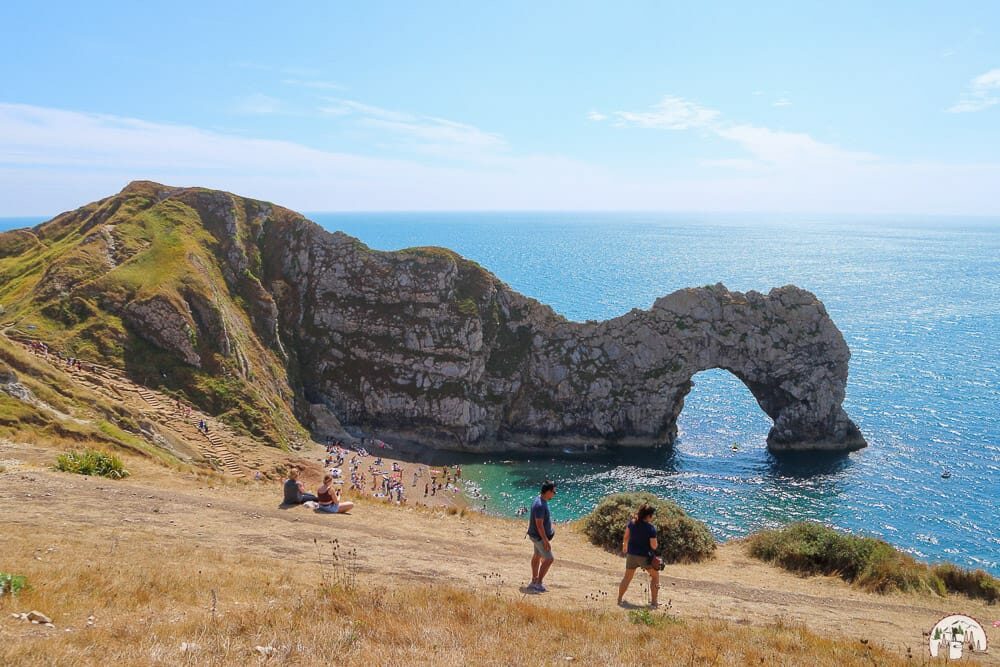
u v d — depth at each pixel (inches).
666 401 3964.1
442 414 3892.7
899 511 2859.3
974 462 3444.9
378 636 491.5
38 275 3634.4
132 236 3799.2
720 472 3444.9
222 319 3393.2
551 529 756.6
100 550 708.7
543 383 4055.1
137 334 3132.4
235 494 1179.9
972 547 2498.8
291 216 4537.4
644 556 729.0
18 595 498.0
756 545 1246.9
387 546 919.0
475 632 532.1
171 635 442.9
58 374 2279.8
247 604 565.3
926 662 613.0
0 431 1565.0
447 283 4121.6
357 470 3203.7
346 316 4148.6
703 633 615.2
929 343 6432.1
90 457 1232.2
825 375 3846.0
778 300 3991.1
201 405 3056.1
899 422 4121.6
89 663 371.9
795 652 589.6
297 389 3850.9
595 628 589.6
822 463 3558.1
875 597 989.2
